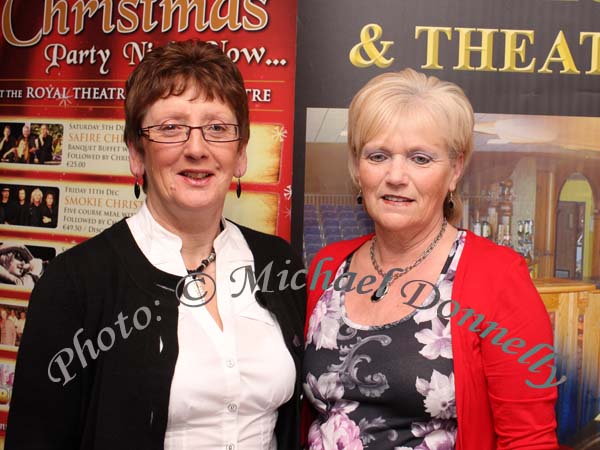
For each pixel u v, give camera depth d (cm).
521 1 187
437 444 130
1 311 207
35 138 203
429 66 188
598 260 189
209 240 145
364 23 189
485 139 189
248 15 191
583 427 191
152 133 133
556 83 188
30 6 201
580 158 189
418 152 136
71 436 129
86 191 201
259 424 137
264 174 193
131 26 196
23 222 205
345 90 190
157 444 125
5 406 206
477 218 190
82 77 199
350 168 150
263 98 192
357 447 133
